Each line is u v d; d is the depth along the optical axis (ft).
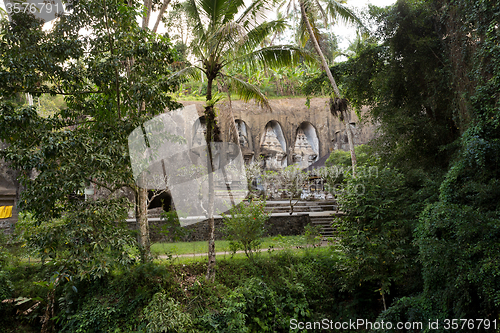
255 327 29.45
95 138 24.88
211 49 31.53
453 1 32.94
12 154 22.16
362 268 29.91
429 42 36.17
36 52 24.95
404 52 38.65
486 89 26.53
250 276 32.60
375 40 41.19
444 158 36.42
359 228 29.91
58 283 28.63
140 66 27.55
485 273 21.20
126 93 27.53
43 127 24.81
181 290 29.89
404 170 36.37
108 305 28.25
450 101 36.04
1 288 29.04
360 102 46.44
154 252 32.40
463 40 31.63
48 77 26.37
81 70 27.43
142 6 28.55
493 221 22.08
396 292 32.09
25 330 28.60
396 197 30.96
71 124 28.25
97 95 30.50
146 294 28.53
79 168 23.31
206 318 28.02
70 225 24.38
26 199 23.44
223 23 32.50
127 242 26.12
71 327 27.53
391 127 37.42
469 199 26.11
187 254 36.47
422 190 31.73
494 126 26.25
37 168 22.30
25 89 25.75
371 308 32.32
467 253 22.63
